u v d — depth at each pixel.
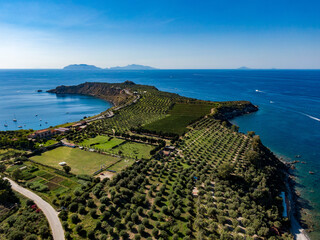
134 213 71.31
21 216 71.75
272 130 194.88
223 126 188.75
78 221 70.56
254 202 84.06
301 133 185.00
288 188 106.88
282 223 80.00
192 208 78.69
